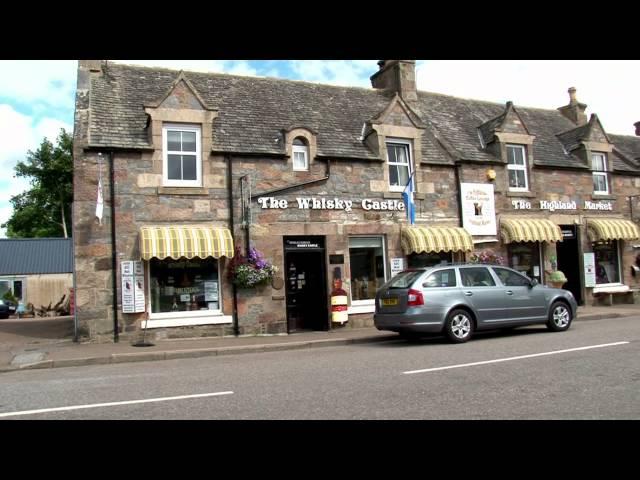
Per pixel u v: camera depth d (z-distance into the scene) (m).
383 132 16.95
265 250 15.18
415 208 17.28
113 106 14.94
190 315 14.43
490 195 18.61
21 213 50.41
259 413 6.18
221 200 14.88
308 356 11.09
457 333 12.08
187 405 6.64
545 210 19.81
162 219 14.27
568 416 5.77
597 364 8.58
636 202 22.36
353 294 16.45
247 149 15.27
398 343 12.82
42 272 37.00
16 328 20.36
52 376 9.46
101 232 13.70
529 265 19.34
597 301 20.59
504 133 19.16
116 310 13.63
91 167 13.77
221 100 16.64
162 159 14.36
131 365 10.73
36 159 50.44
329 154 16.19
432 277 12.30
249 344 12.83
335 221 16.09
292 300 15.84
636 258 22.08
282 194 15.52
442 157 18.05
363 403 6.50
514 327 13.57
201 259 14.80
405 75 19.80
